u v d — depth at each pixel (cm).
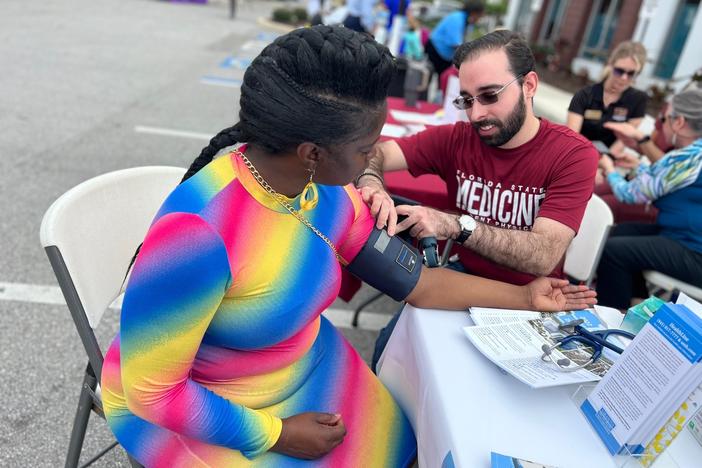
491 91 139
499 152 153
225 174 91
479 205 161
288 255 94
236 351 99
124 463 170
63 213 113
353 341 246
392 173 217
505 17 1511
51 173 376
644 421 83
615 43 940
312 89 79
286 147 85
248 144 91
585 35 1060
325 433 102
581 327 114
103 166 400
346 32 82
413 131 273
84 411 122
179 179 146
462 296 122
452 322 117
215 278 84
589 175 145
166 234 83
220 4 2075
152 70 755
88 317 115
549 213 144
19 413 184
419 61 618
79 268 115
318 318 113
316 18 803
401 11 664
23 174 368
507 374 102
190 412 90
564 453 86
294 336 104
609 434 88
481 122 144
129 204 134
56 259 108
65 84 624
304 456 101
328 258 102
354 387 118
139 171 138
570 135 148
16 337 218
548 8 1251
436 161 171
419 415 104
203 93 659
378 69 81
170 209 87
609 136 333
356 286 182
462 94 147
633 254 235
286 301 94
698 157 215
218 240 84
